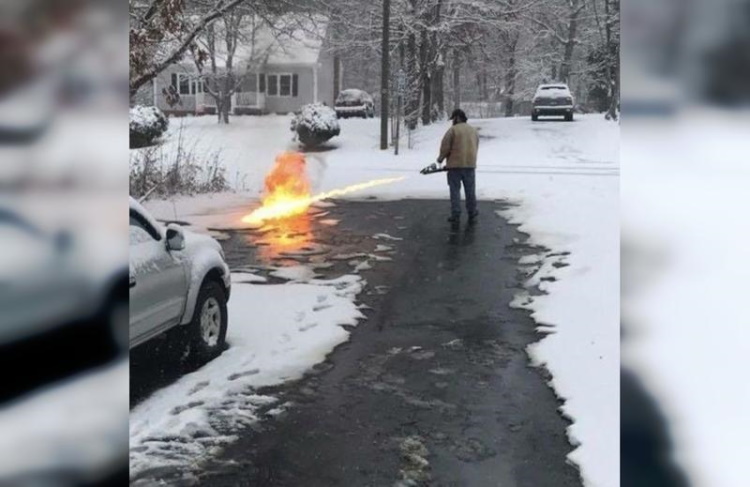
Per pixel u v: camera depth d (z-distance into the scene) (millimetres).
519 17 33906
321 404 5090
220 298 6172
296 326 6926
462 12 31906
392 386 5434
